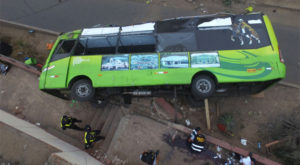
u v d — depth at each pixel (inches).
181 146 232.5
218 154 225.6
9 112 292.5
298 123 228.7
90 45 220.8
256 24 212.1
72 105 289.6
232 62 199.5
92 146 251.1
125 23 362.6
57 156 190.1
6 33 374.3
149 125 248.1
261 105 256.8
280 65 195.6
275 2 349.4
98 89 234.4
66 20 379.2
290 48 302.5
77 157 208.5
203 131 242.8
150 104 261.1
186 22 223.0
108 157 235.6
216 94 240.5
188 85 215.5
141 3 382.9
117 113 262.1
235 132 241.6
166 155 229.1
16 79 318.7
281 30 320.5
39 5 405.4
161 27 222.5
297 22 325.7
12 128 221.3
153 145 235.9
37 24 377.7
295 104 253.9
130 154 233.9
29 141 212.8
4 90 311.7
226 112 255.4
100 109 282.0
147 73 203.8
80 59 214.8
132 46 215.0
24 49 349.1
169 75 201.8
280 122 240.8
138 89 235.1
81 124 277.6
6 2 408.5
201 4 362.9
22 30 375.6
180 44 210.5
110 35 223.1
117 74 206.5
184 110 259.8
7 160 204.7
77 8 393.4
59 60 218.4
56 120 283.7
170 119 251.4
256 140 235.6
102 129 259.9
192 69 200.4
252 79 195.2
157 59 205.9
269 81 209.9
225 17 221.0
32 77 316.2
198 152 215.3
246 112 254.4
